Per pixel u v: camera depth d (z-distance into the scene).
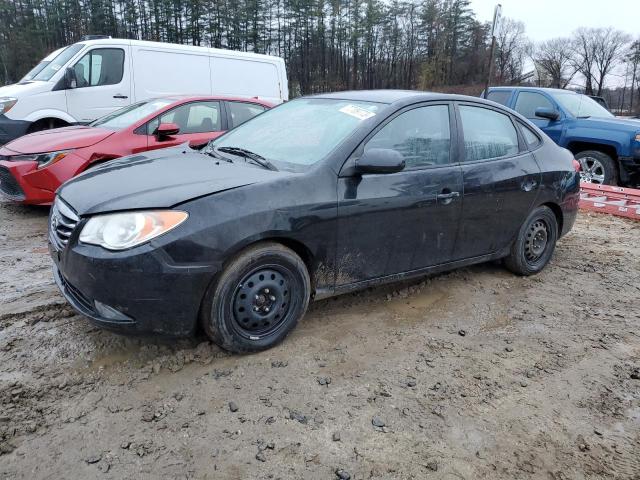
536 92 9.33
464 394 2.93
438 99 3.96
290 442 2.48
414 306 4.04
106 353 3.15
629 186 9.00
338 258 3.37
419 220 3.69
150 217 2.74
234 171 3.27
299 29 56.12
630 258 5.52
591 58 62.31
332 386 2.93
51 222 3.23
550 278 4.81
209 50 10.20
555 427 2.71
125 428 2.53
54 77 8.63
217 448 2.42
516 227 4.47
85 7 51.78
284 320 3.26
